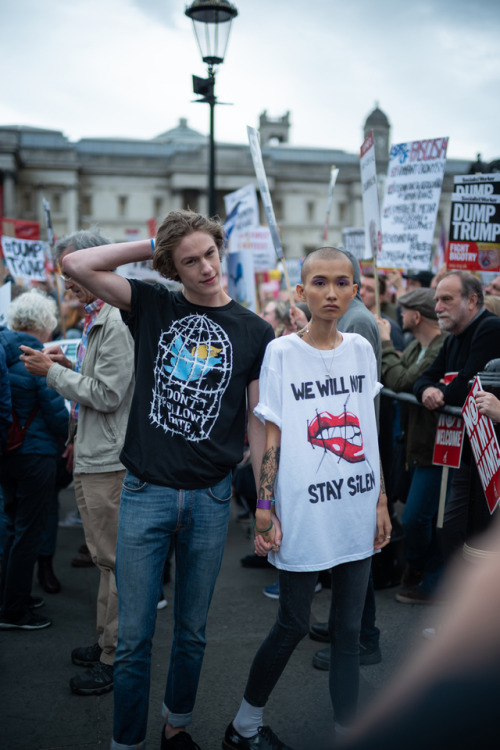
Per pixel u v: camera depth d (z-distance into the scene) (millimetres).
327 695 3084
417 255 5594
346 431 2471
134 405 2498
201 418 2457
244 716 2590
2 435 3662
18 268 7746
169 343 2486
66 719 2949
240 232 8055
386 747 1229
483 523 2664
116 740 2432
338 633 2531
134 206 67562
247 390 2578
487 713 1157
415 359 4375
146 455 2445
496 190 4629
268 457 2453
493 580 1259
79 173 66438
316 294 2375
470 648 1218
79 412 3285
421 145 5543
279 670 2539
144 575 2439
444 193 66562
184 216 2412
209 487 2482
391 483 4062
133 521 2451
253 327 2533
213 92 7473
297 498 2420
